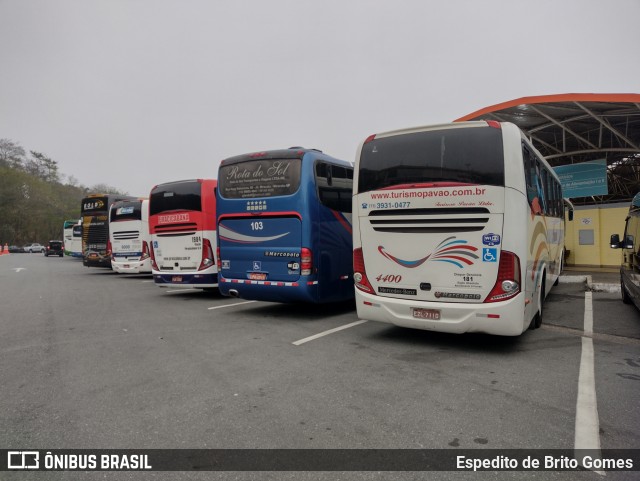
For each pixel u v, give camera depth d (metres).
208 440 3.42
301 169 8.21
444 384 4.59
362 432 3.52
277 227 8.38
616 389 4.38
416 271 5.93
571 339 6.46
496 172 5.46
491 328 5.48
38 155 96.56
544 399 4.14
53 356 5.89
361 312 6.41
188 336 6.98
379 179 6.23
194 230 11.19
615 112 14.43
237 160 8.93
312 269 8.16
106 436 3.52
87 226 20.53
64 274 21.22
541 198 7.22
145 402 4.21
